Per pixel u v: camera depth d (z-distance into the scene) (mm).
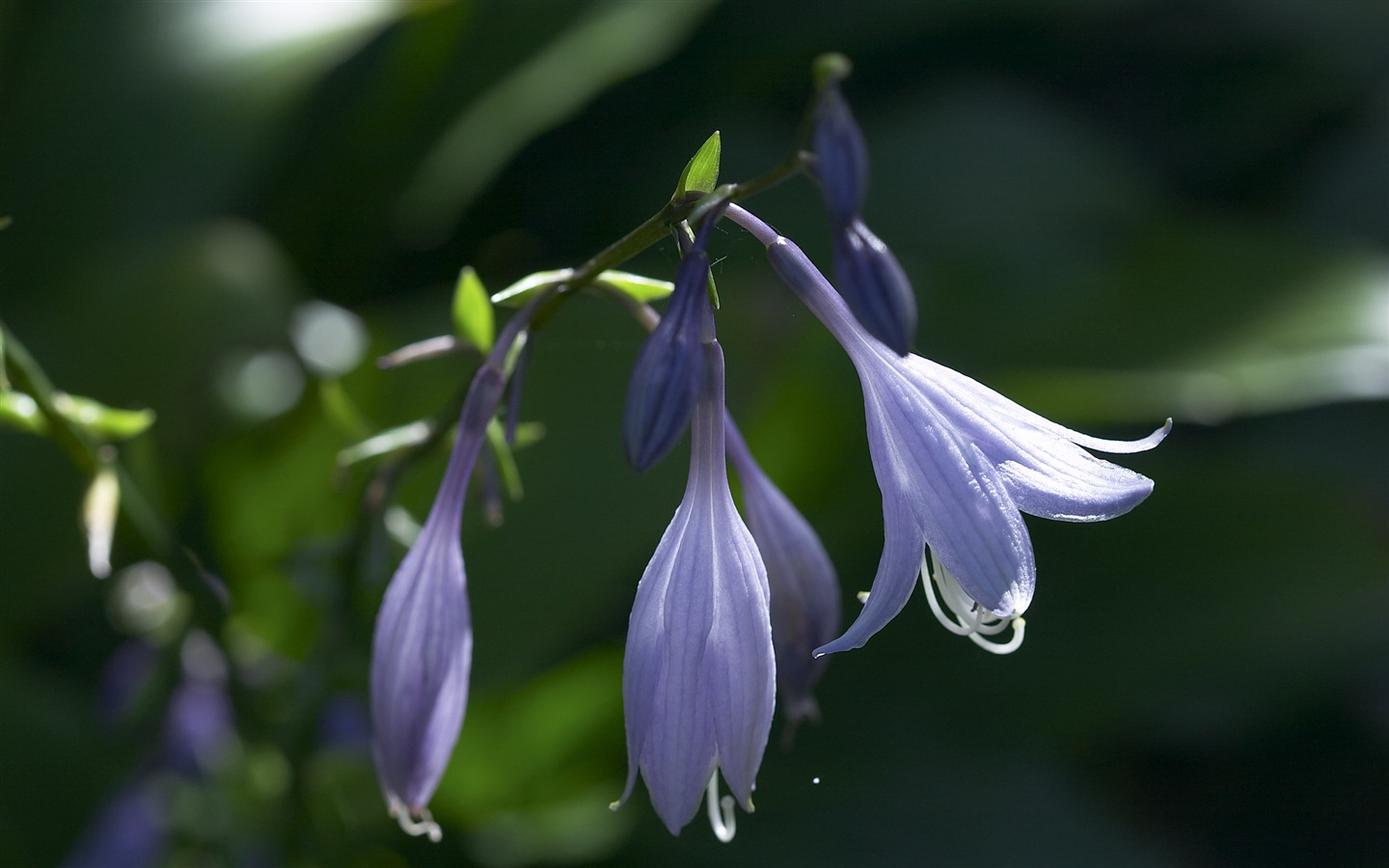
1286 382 522
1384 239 864
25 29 569
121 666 471
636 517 483
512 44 644
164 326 509
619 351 508
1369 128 932
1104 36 911
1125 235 660
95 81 556
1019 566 325
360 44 673
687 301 321
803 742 553
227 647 422
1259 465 748
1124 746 743
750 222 334
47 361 500
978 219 685
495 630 466
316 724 415
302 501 489
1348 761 759
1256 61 918
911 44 846
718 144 330
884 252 311
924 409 331
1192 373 535
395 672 340
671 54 750
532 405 499
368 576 383
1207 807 736
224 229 542
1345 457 791
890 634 582
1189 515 589
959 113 756
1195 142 914
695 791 328
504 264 685
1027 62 892
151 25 567
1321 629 555
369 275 670
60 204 542
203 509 495
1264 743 761
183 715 448
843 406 551
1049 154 730
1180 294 599
